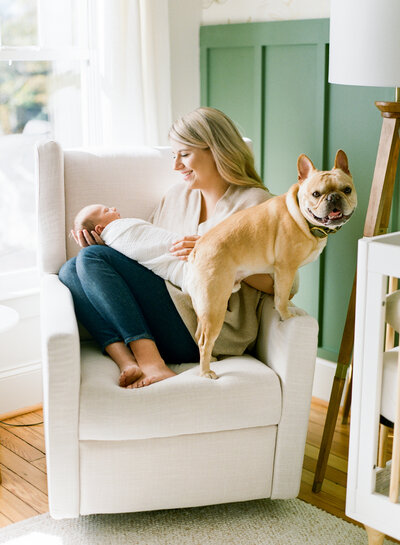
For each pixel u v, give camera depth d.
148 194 2.44
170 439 1.88
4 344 2.69
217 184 2.19
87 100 2.89
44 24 2.74
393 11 1.74
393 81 1.77
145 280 2.11
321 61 2.53
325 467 2.14
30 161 2.81
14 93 2.72
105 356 2.09
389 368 1.67
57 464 1.84
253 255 1.92
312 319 1.93
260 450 1.96
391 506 1.65
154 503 1.92
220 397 1.87
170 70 3.00
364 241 1.61
